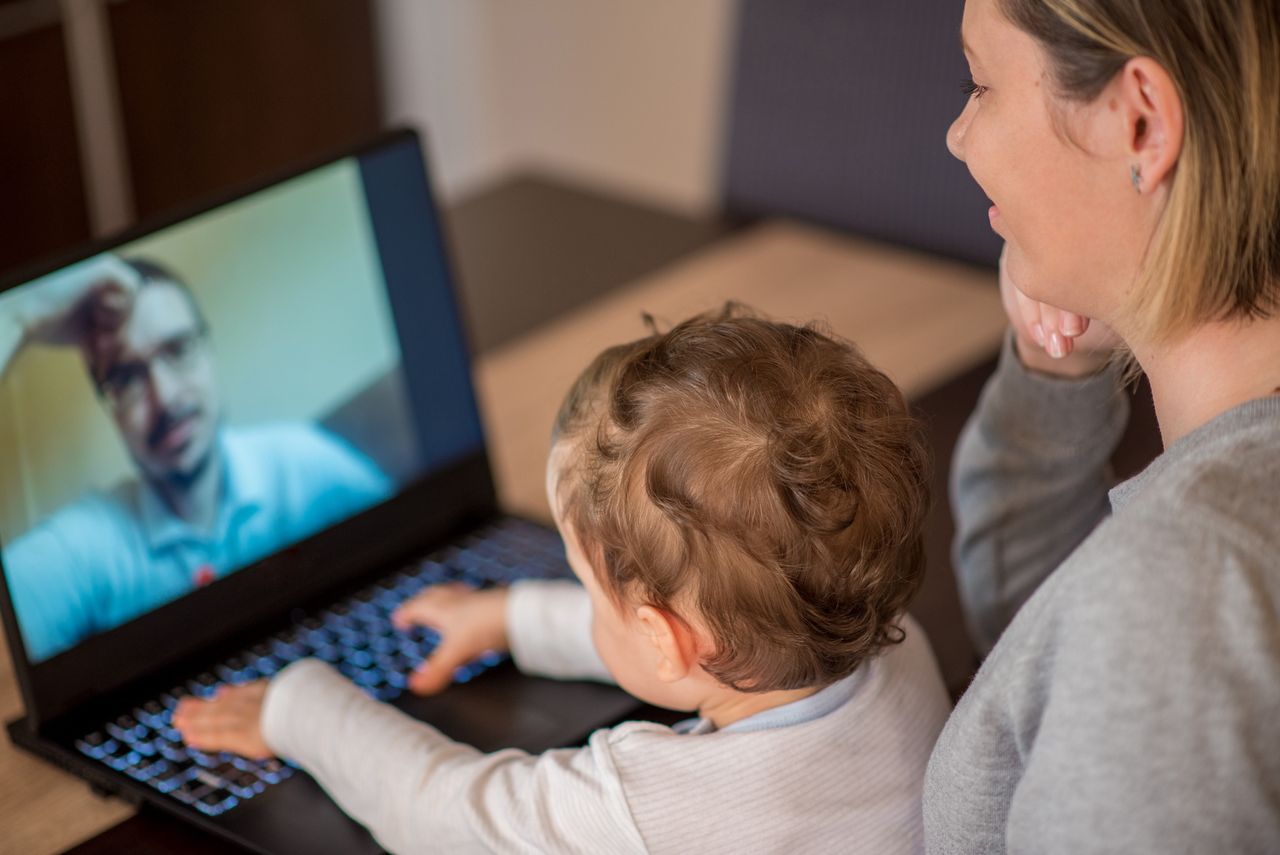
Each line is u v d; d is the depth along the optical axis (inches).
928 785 28.9
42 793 38.2
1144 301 25.5
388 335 46.9
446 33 130.6
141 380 40.9
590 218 73.0
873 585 31.1
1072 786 23.6
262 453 43.9
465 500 49.2
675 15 121.9
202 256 42.3
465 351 49.0
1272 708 22.6
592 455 31.7
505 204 74.7
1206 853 22.9
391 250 46.9
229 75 114.6
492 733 40.0
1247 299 24.9
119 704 40.5
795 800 31.1
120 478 40.5
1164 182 24.7
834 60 74.4
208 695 41.1
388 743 35.4
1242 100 23.3
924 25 71.0
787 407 30.5
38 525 38.7
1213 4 23.0
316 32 120.0
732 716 33.8
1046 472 39.9
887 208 74.5
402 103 131.0
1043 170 25.7
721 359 31.2
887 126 73.4
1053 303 27.7
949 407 55.1
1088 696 23.3
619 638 33.9
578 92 131.9
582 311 64.1
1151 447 51.5
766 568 30.2
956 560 43.4
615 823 30.6
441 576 46.8
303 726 36.9
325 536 45.6
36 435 38.7
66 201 106.9
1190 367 26.2
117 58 106.3
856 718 32.2
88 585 39.9
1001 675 25.8
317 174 44.9
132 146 109.9
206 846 36.3
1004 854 27.8
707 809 30.7
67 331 39.3
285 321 44.3
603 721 40.7
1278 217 24.0
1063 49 24.5
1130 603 23.0
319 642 43.7
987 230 71.2
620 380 31.7
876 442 31.0
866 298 64.3
